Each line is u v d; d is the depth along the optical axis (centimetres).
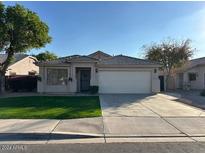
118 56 3011
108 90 2784
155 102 1977
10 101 1997
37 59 4712
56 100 2056
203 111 1556
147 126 1157
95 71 2788
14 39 2845
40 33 2886
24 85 3056
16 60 3953
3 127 1113
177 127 1143
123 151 822
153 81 2794
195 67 3772
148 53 3806
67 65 2831
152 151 820
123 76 2794
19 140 975
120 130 1088
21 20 2733
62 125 1156
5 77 3162
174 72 3744
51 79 2864
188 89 3638
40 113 1427
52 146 888
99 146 882
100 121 1243
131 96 2425
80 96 2398
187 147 867
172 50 3669
